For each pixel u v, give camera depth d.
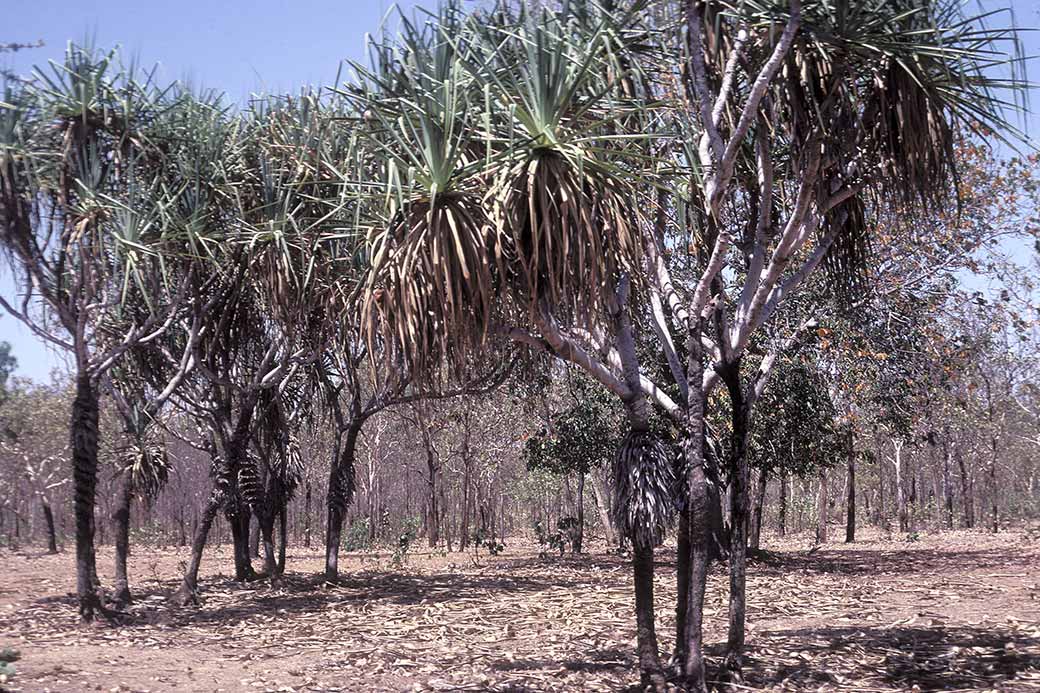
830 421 20.20
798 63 7.21
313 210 12.98
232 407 19.73
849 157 7.72
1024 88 6.70
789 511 45.84
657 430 7.69
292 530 51.69
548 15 7.03
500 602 15.55
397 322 6.35
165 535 41.91
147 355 17.02
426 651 10.59
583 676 8.63
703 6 7.51
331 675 9.29
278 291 13.02
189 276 13.41
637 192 7.37
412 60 7.01
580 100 7.16
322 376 19.16
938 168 7.32
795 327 16.47
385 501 53.81
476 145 7.09
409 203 6.54
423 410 27.55
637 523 7.15
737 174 8.85
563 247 6.26
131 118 13.36
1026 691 7.42
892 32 6.91
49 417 43.31
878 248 14.98
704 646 9.95
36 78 12.95
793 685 7.84
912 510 42.69
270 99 14.27
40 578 23.98
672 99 7.68
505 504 52.03
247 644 11.76
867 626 11.47
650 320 8.77
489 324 6.83
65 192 12.94
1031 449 45.66
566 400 25.23
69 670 9.83
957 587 15.59
